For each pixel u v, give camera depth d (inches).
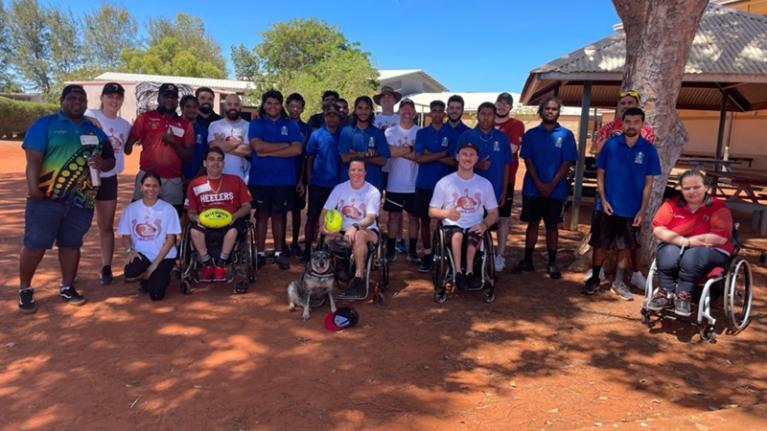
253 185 257.0
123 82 1255.5
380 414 136.3
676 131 247.6
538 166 251.0
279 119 256.1
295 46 1657.2
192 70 2187.5
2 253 274.5
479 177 227.9
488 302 221.8
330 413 136.1
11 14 2128.4
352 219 225.8
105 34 2432.3
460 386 152.4
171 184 242.1
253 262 236.4
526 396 147.8
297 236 284.2
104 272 230.4
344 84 1269.7
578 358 172.9
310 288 197.5
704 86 521.7
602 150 226.4
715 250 185.5
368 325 195.8
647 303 196.1
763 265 289.3
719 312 215.3
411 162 272.5
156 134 236.8
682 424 127.4
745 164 714.8
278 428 128.9
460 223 222.8
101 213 226.8
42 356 163.8
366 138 252.4
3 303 205.6
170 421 130.9
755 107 574.6
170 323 191.9
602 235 226.2
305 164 278.4
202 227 221.0
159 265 215.0
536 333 192.1
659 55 235.5
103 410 135.0
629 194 219.9
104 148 208.1
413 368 162.7
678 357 175.0
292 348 174.2
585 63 357.7
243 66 1713.8
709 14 390.9
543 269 273.9
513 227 387.9
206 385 148.5
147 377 152.2
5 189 501.7
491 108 244.2
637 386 155.1
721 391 153.1
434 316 206.1
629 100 241.6
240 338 180.7
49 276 239.6
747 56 333.1
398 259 289.4
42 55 2222.0
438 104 257.1
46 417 131.6
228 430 127.7
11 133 1168.2
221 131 262.5
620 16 260.5
